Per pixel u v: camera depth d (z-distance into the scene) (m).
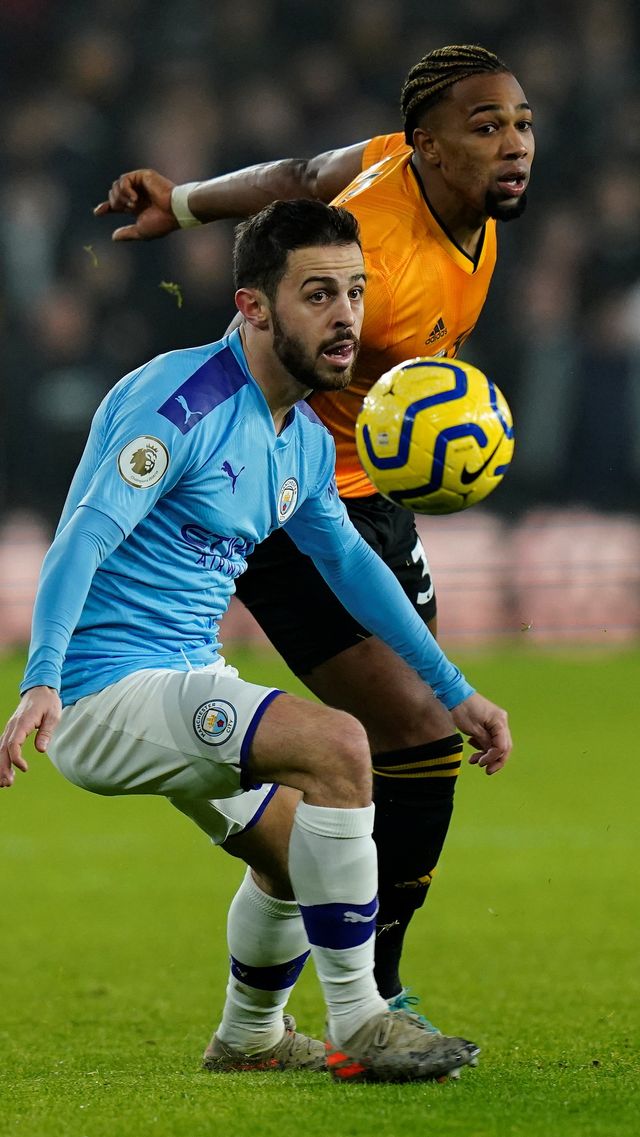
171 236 50.53
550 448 49.12
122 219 52.28
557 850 25.72
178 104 57.00
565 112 56.09
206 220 18.23
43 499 47.25
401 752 14.80
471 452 12.50
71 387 47.91
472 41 59.47
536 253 52.31
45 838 27.41
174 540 12.83
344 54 58.88
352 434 15.61
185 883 24.02
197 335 50.25
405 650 13.95
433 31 59.50
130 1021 16.42
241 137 55.84
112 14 59.62
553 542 47.91
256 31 59.22
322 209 12.60
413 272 14.94
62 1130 10.60
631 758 32.66
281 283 12.53
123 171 54.62
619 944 20.05
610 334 50.00
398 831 14.78
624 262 52.38
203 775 12.40
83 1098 11.68
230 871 24.94
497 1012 16.58
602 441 48.97
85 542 12.06
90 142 54.31
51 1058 14.42
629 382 49.03
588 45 58.56
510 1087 11.95
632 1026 15.63
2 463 47.03
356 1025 12.27
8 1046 15.06
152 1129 10.54
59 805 30.53
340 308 12.54
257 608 15.30
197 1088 12.10
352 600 13.95
